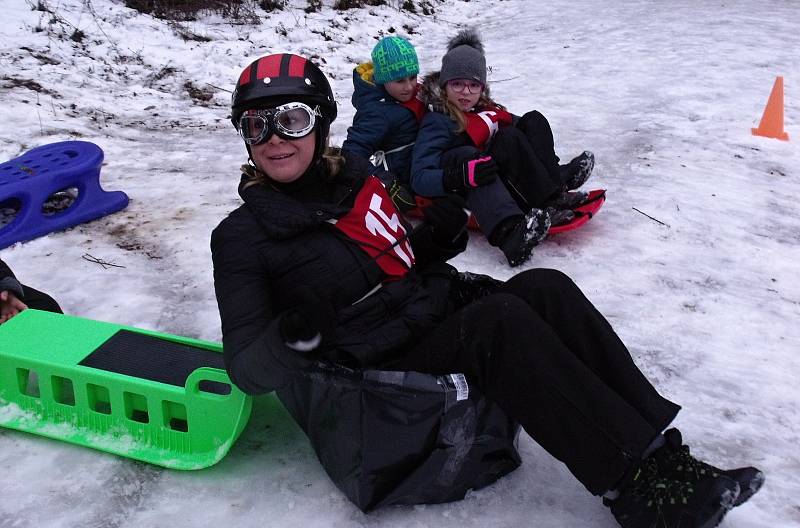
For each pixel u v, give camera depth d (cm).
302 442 231
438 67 898
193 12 985
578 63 860
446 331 192
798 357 290
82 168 414
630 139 580
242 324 184
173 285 348
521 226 352
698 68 802
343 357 196
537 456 225
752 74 773
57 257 377
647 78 771
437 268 226
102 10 895
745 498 185
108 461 223
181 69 804
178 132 625
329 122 206
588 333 197
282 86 192
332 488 212
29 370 233
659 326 311
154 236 405
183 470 217
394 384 183
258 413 244
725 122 617
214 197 468
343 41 1006
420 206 396
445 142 378
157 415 219
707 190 472
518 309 184
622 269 364
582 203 401
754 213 439
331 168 206
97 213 428
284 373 172
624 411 178
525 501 207
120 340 242
